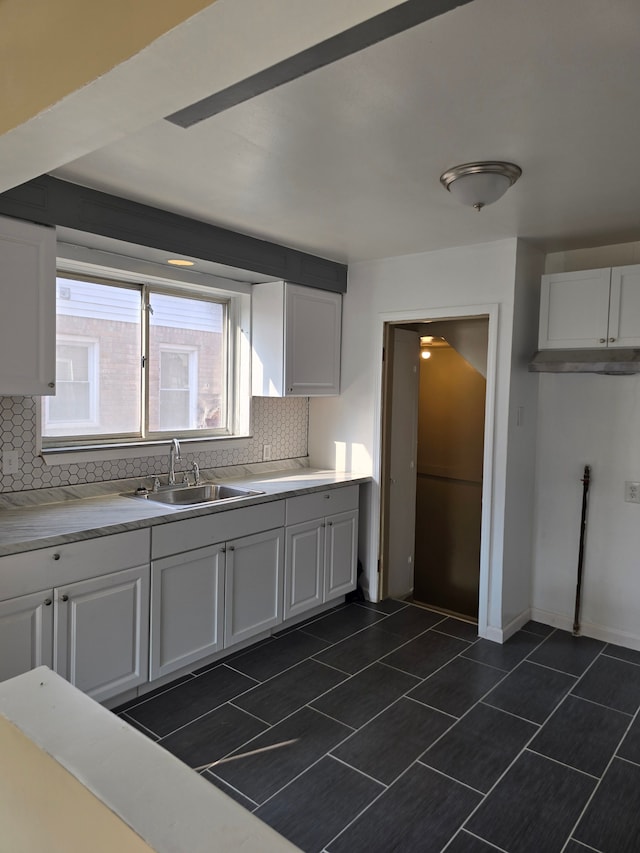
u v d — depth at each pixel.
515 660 3.38
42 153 1.38
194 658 3.07
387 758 2.46
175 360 3.75
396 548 4.50
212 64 1.01
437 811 2.16
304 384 4.03
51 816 1.00
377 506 4.20
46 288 2.60
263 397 4.19
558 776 2.37
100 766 0.96
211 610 3.15
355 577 4.18
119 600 2.70
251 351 4.04
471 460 5.27
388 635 3.68
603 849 2.00
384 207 2.92
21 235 2.50
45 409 3.12
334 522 3.95
